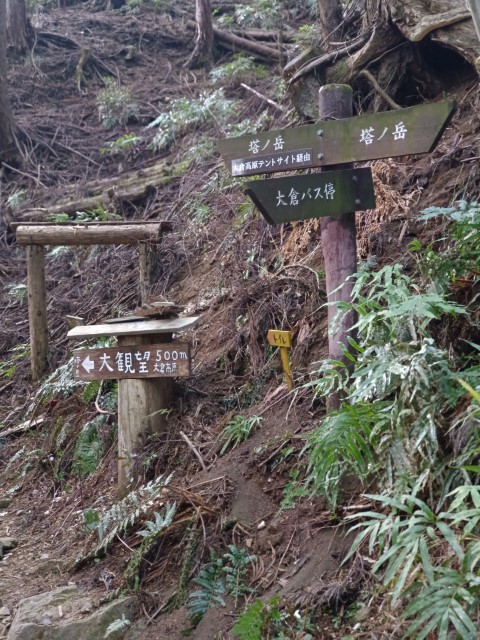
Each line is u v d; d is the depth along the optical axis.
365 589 2.99
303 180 3.63
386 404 3.23
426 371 3.04
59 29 14.06
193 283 6.61
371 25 6.29
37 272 6.75
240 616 3.18
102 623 3.54
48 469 5.51
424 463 3.00
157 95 11.82
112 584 3.84
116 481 4.85
